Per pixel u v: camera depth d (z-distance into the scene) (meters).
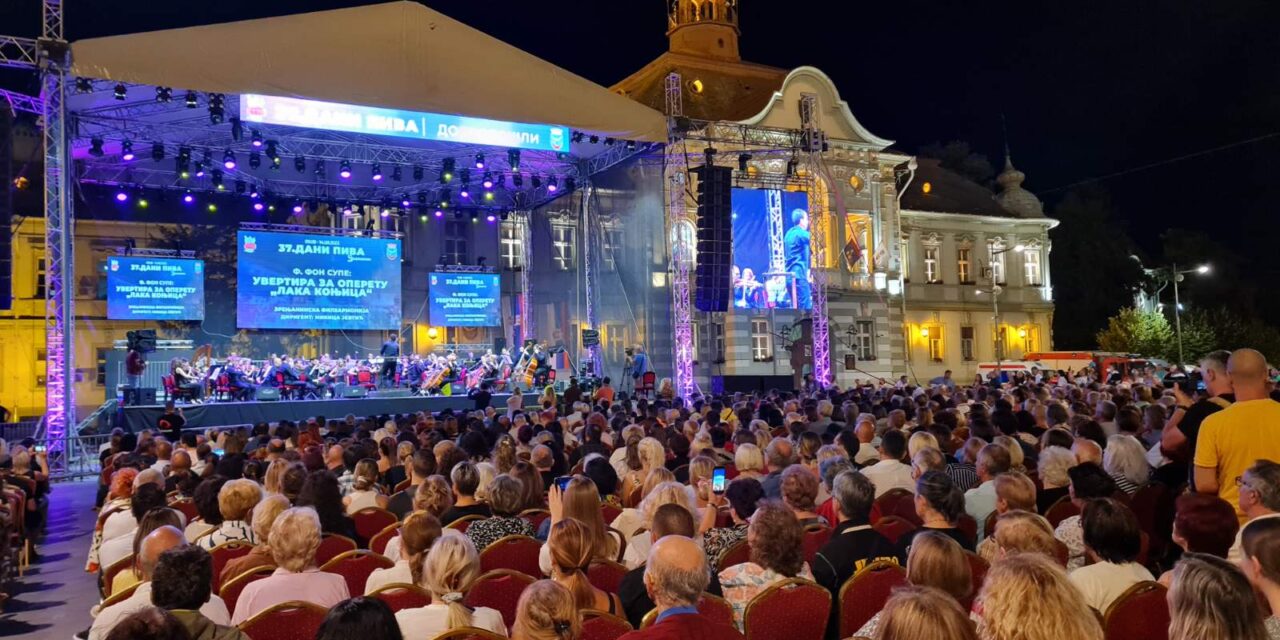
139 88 17.88
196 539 6.70
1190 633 2.88
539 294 30.16
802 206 31.67
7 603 8.99
